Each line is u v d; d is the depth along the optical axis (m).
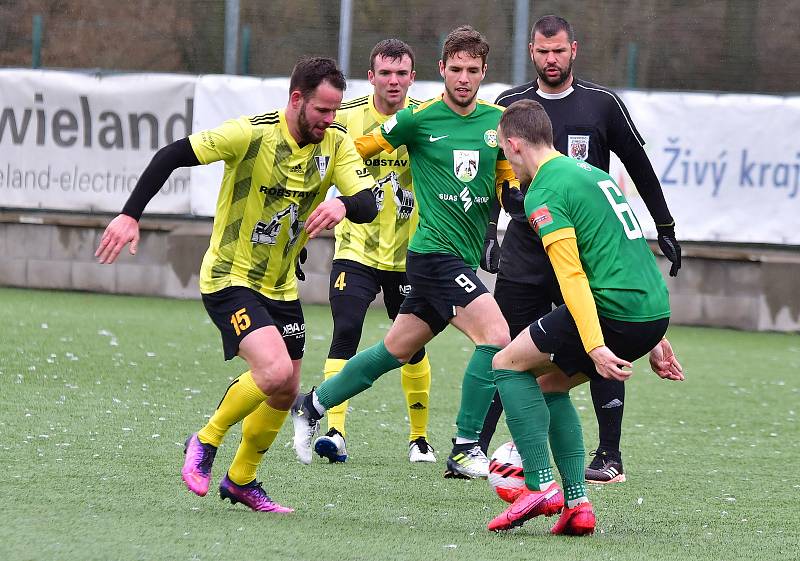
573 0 48.81
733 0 48.09
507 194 21.77
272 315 17.61
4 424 23.67
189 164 16.69
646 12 48.66
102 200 50.75
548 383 17.17
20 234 52.25
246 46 50.62
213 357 35.47
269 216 17.20
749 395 33.16
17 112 51.16
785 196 46.78
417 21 49.19
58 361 32.88
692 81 48.56
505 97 22.88
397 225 24.55
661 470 22.55
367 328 44.25
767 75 48.06
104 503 17.27
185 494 18.31
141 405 26.92
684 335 46.62
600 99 22.44
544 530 17.08
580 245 16.19
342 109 25.28
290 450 23.22
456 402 30.16
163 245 51.62
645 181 22.95
